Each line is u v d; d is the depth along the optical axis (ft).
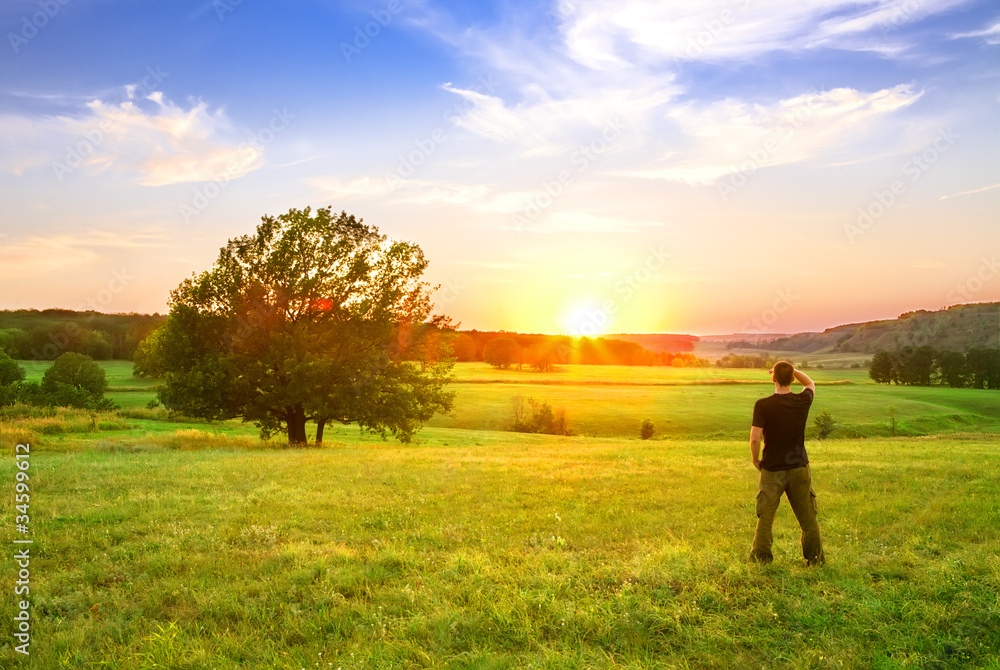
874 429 249.34
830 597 18.15
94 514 29.60
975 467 45.55
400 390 103.91
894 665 14.11
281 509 31.55
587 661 14.47
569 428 269.03
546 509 31.81
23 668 14.44
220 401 92.38
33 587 19.57
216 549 23.99
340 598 18.49
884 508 30.68
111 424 119.44
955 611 16.87
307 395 90.63
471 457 61.41
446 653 15.02
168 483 39.29
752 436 21.36
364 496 35.53
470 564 21.26
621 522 28.63
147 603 18.33
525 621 16.46
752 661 14.64
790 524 27.89
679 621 16.60
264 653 15.07
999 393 350.23
